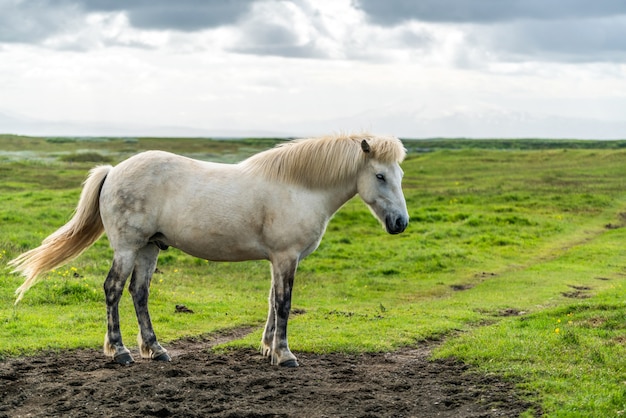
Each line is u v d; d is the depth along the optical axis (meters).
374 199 8.23
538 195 35.03
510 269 19.75
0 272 13.76
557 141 120.06
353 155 8.13
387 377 7.61
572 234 26.03
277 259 8.00
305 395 6.78
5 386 6.92
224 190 7.91
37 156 64.88
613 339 8.96
